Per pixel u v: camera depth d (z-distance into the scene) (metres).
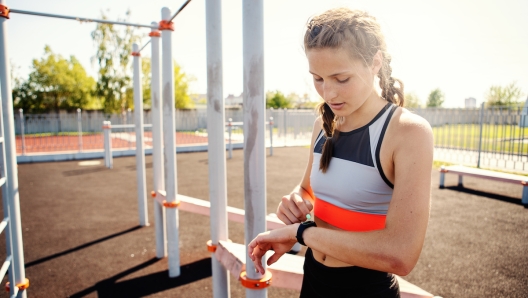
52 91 27.17
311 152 1.25
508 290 2.66
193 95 35.19
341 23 0.81
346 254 0.81
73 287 2.81
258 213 1.38
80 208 5.28
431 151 0.81
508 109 9.12
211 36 1.90
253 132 1.33
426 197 0.79
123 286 2.82
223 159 2.05
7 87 2.03
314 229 0.90
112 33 23.47
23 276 2.16
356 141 0.94
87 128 18.25
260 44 1.29
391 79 0.99
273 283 1.70
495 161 9.56
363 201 0.93
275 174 8.10
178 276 3.00
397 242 0.76
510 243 3.63
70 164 10.23
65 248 3.65
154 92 3.30
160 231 3.38
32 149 12.66
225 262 1.91
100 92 23.83
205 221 4.57
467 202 5.34
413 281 2.82
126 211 5.10
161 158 3.39
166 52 2.76
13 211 2.09
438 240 3.72
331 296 1.02
